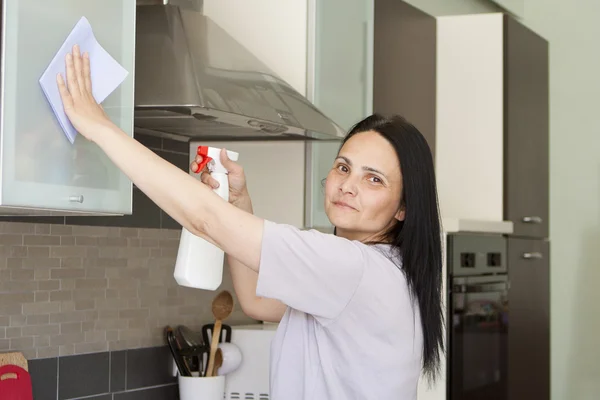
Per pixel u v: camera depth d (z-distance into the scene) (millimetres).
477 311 3730
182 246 1849
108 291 2828
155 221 3043
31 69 1678
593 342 5336
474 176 4285
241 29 3107
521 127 4402
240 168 1973
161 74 2311
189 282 1830
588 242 5355
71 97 1702
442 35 4340
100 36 1870
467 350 3631
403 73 3889
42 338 2580
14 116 1640
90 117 1687
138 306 2955
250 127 2707
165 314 3080
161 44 2395
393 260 1853
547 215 4668
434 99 4277
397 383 1807
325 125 2779
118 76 1824
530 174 4484
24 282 2521
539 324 4430
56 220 2629
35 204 1694
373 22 3533
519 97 4379
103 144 1648
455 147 4320
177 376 3121
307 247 1666
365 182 1889
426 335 1891
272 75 2754
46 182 1723
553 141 5434
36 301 2562
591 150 5355
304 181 3088
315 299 1702
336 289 1704
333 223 1914
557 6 5426
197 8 2861
